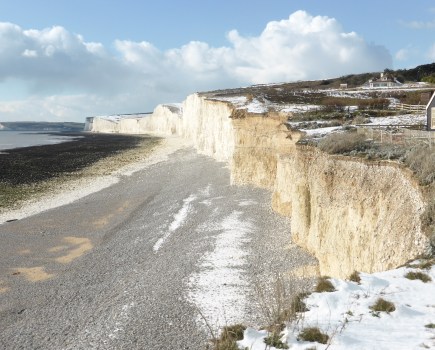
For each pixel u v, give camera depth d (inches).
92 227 1299.2
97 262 976.3
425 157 570.6
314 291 373.7
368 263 600.4
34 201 1683.1
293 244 988.6
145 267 910.4
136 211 1449.3
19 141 5821.9
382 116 1534.2
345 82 3417.8
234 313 653.3
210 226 1175.6
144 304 713.0
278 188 1277.1
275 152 1579.7
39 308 748.6
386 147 773.3
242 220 1213.1
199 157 2704.2
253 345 283.6
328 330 290.4
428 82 2847.0
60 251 1085.8
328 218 806.5
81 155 3435.0
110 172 2454.5
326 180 823.1
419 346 260.1
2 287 860.6
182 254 970.1
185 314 664.4
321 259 820.6
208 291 751.7
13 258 1040.2
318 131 1272.1
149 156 3257.9
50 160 3056.1
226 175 1907.0
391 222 555.8
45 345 612.1
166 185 1876.2
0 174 2310.5
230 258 924.0
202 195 1577.3
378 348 261.0
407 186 565.9
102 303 742.5
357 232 666.8
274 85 4128.9
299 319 310.7
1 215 1465.3
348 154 797.2
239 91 3710.6
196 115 3469.5
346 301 338.6
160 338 593.3
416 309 319.3
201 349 551.2
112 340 599.5
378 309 322.0
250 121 1673.2
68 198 1736.0
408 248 487.5
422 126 1087.6
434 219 464.4
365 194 670.5
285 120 1599.4
